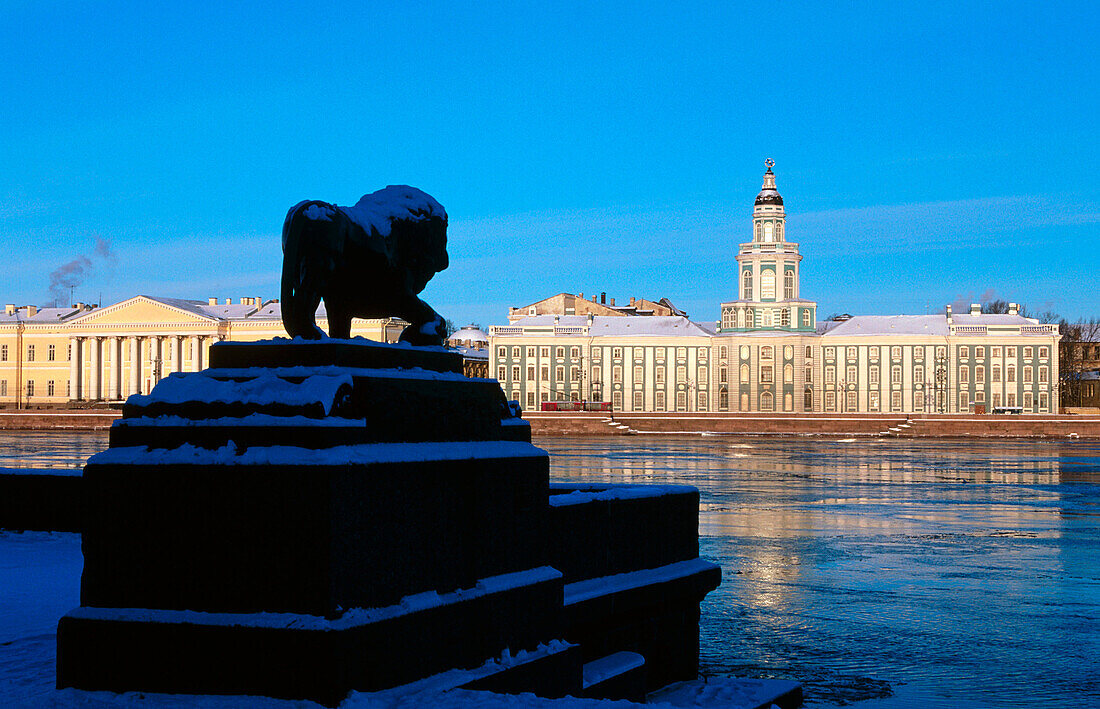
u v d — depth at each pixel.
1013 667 13.88
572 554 8.93
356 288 7.55
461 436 7.36
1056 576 20.58
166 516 6.43
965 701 12.45
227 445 6.36
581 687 8.09
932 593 18.80
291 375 6.65
